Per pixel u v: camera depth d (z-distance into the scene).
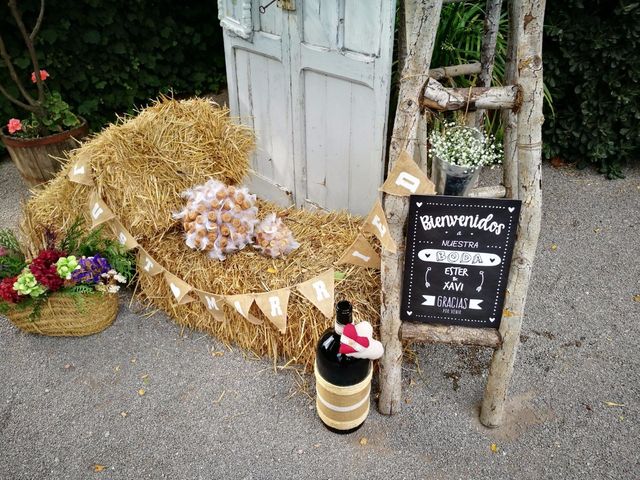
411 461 2.11
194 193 2.64
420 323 2.06
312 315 2.27
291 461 2.12
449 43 3.38
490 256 1.85
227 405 2.35
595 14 3.56
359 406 2.12
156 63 4.85
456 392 2.39
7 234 2.83
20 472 2.10
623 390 2.37
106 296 2.66
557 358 2.54
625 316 2.77
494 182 3.90
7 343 2.68
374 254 2.20
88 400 2.38
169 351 2.63
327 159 3.02
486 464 2.10
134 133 2.64
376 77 2.46
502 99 1.63
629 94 3.64
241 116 3.59
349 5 2.45
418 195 1.76
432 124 2.30
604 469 2.06
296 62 2.86
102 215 2.56
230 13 3.23
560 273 3.08
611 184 3.94
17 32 4.00
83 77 4.34
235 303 2.30
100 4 4.16
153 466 2.11
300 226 2.69
